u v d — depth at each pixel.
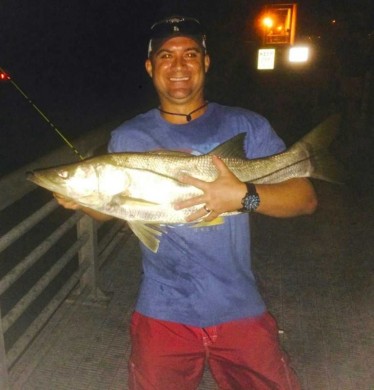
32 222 2.91
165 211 2.25
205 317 2.27
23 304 2.88
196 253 2.25
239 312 2.29
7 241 2.67
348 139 9.31
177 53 2.22
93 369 3.11
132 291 4.03
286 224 5.42
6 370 2.55
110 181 2.24
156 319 2.30
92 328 3.52
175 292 2.28
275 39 10.67
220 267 2.27
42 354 3.17
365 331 3.46
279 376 2.33
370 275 4.27
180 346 2.29
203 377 3.06
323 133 2.43
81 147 3.54
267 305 3.79
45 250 3.09
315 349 3.27
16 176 2.63
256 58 11.30
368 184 6.84
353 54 10.62
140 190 2.24
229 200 2.07
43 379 3.01
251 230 5.26
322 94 11.09
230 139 2.25
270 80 11.52
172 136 2.30
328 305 3.79
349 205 6.03
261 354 2.30
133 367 2.39
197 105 2.34
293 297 3.91
